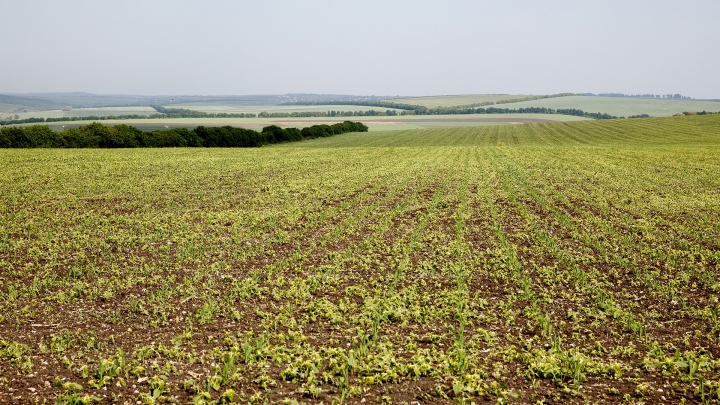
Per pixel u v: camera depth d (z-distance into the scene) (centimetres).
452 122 16400
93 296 1288
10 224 2036
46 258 1596
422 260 1662
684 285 1413
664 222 2238
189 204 2606
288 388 860
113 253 1689
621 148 6412
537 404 819
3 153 4822
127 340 1041
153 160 4681
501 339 1077
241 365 933
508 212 2470
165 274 1486
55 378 853
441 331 1120
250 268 1567
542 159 5147
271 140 9612
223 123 15450
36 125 6675
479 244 1875
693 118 11494
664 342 1062
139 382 863
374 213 2441
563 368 927
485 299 1305
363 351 989
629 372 931
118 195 2817
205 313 1179
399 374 912
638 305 1274
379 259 1686
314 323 1159
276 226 2142
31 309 1187
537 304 1288
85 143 6912
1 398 789
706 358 961
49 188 2972
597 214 2431
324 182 3506
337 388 862
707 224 2192
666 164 4516
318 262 1647
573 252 1769
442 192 3086
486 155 5725
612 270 1551
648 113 19750
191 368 919
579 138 9219
